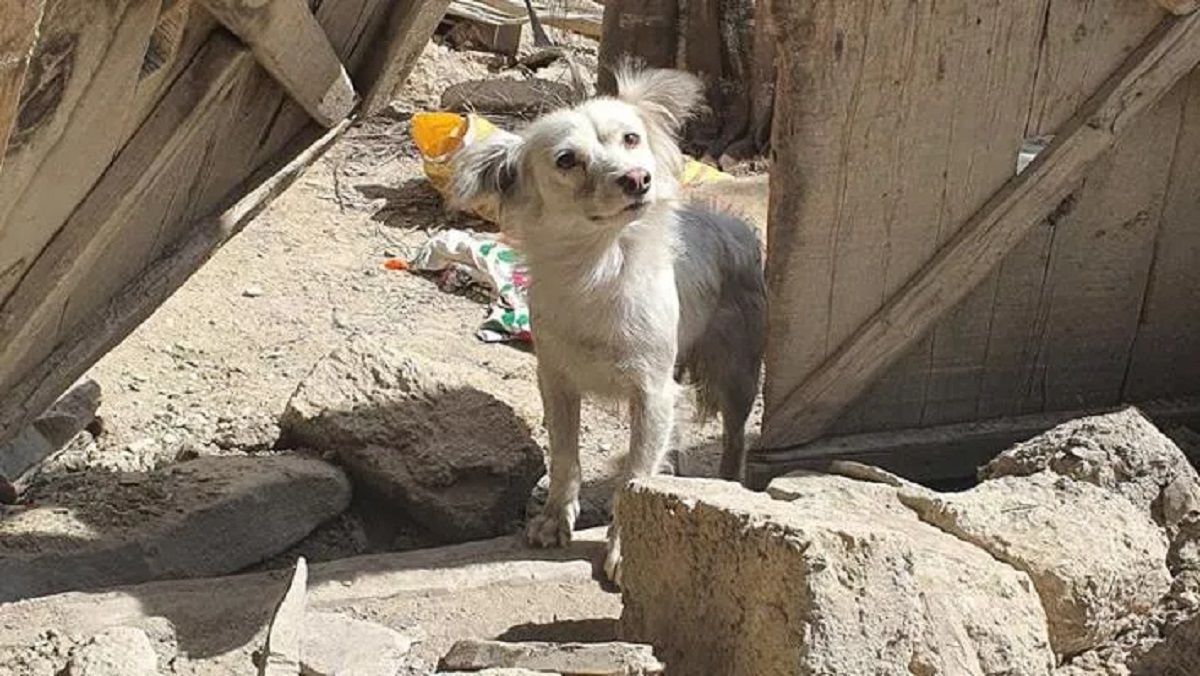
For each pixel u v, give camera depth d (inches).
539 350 62.6
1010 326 66.8
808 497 56.1
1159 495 56.5
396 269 96.6
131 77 48.8
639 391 62.1
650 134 61.4
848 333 64.5
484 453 65.9
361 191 108.8
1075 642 52.0
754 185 104.6
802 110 60.0
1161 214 66.5
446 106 123.4
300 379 79.8
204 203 57.8
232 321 86.9
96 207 52.1
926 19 59.6
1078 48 61.7
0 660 51.0
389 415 67.3
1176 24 61.5
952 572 48.9
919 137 61.4
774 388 64.9
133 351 81.5
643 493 50.6
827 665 43.9
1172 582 54.5
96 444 71.2
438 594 57.6
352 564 59.5
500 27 138.0
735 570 46.7
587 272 59.6
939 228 63.4
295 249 98.7
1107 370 69.1
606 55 119.6
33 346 55.9
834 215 61.9
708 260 66.0
